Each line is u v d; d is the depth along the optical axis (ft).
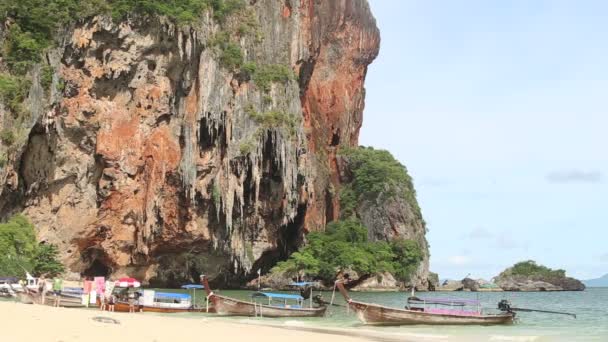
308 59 408.26
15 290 173.17
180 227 303.48
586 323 160.25
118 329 89.92
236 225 321.32
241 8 347.97
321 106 475.31
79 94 285.64
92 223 288.10
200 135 307.78
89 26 286.66
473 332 130.52
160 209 298.76
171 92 303.07
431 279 443.73
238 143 316.40
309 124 435.12
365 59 517.14
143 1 293.02
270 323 134.62
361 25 513.04
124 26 290.97
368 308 136.56
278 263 364.17
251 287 350.23
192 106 306.96
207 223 308.60
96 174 290.97
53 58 278.05
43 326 84.74
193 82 308.19
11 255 234.17
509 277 499.10
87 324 91.20
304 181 361.10
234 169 315.58
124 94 296.92
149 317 119.75
